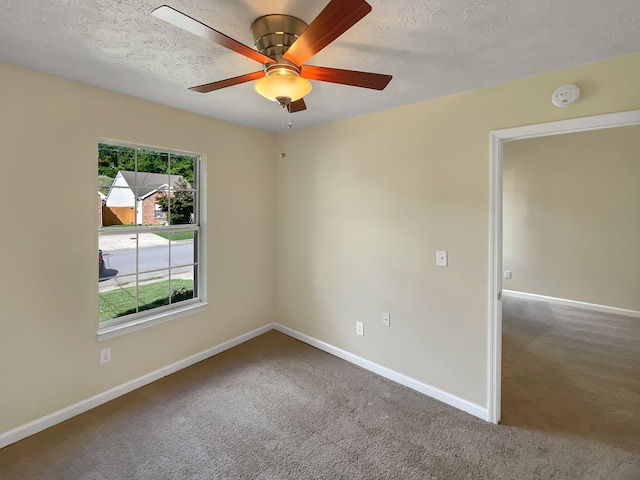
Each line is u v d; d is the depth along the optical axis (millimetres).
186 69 1982
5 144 1938
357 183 2973
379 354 2902
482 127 2238
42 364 2145
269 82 1467
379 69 1937
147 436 2100
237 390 2635
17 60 1880
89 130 2273
